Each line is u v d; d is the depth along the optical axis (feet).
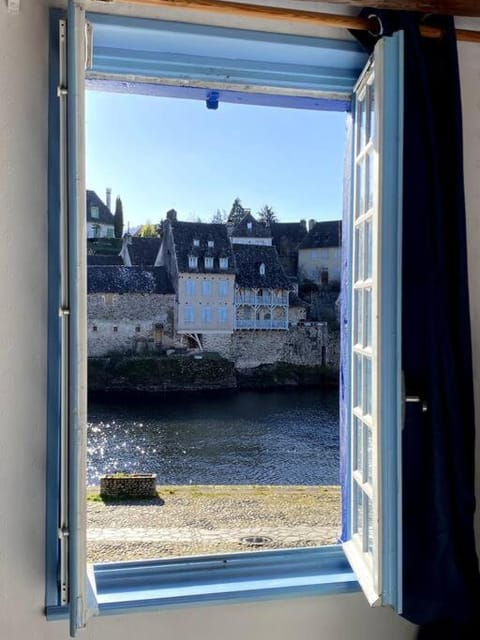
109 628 4.11
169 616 4.21
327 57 4.45
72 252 3.40
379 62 3.66
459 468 3.99
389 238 3.69
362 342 4.40
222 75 4.47
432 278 3.97
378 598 3.67
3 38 3.83
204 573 4.50
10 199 3.87
